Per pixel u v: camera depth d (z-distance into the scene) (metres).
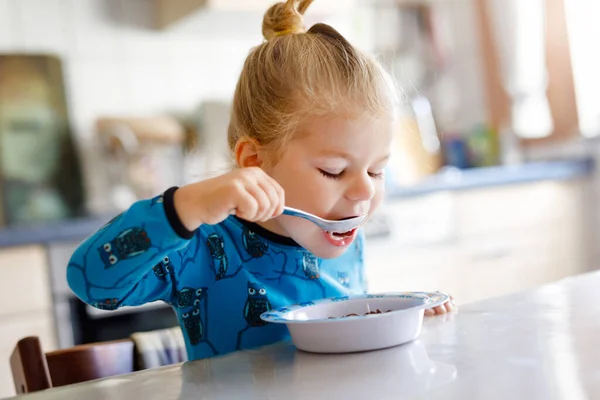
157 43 2.95
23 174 2.68
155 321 2.32
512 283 3.13
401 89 1.20
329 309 0.92
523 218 3.18
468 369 0.65
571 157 3.53
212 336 1.05
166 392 0.67
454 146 3.48
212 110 2.92
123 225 0.82
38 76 2.72
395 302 0.90
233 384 0.68
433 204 2.90
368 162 0.96
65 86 2.77
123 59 2.89
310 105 0.95
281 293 1.08
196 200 0.80
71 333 2.22
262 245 1.08
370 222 2.71
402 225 2.81
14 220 2.65
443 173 3.23
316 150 0.95
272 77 1.02
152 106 2.94
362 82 0.97
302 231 0.98
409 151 3.26
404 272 2.80
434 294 0.88
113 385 0.70
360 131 0.95
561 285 1.03
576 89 3.53
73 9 2.80
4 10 2.69
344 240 0.99
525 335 0.75
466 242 2.99
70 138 2.77
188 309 1.05
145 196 2.76
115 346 1.07
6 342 2.13
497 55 3.71
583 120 3.52
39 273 2.19
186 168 2.85
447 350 0.72
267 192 0.81
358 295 0.94
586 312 0.84
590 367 0.62
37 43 2.74
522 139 3.70
